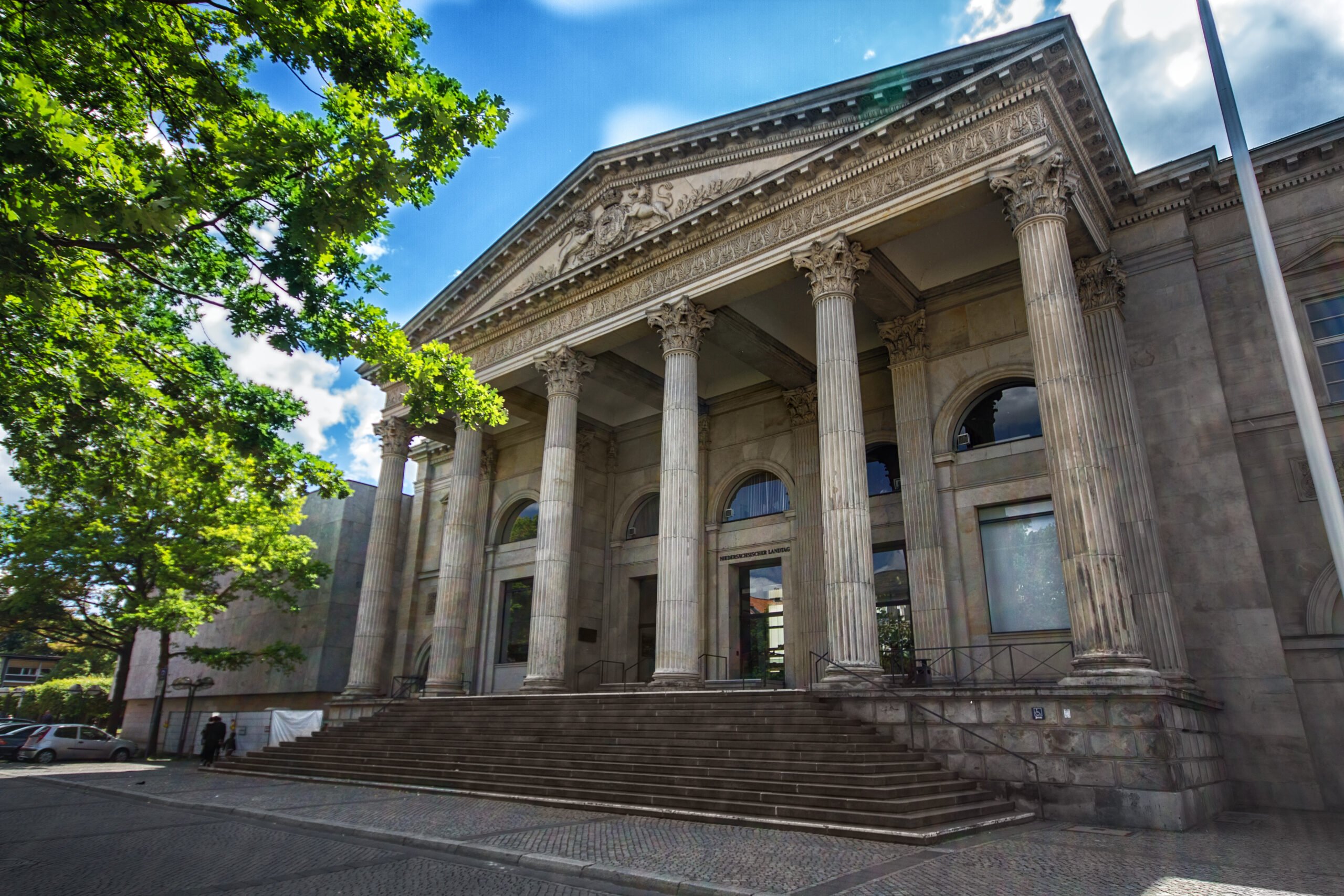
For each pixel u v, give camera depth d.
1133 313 24.69
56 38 11.77
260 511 40.06
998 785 16.52
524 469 41.56
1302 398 8.32
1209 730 19.55
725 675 32.88
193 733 47.50
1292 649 20.58
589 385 36.44
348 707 31.72
